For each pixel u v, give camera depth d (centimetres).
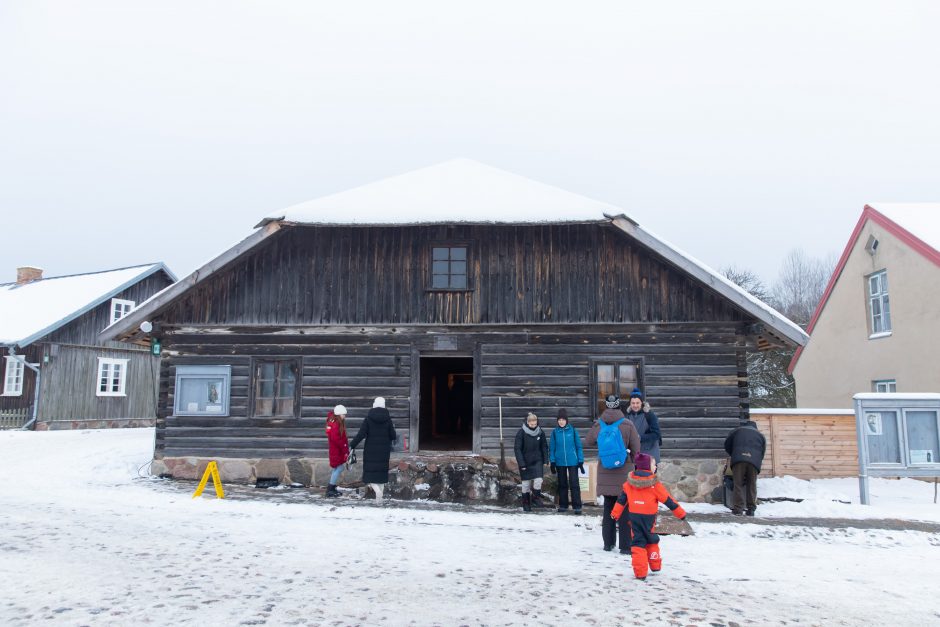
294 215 1295
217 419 1352
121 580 602
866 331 2011
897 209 1975
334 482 1203
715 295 1348
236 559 697
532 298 1358
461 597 591
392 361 1355
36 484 1218
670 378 1330
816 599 632
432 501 1206
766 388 3269
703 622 546
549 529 970
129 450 1659
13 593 554
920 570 779
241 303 1382
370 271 1384
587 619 541
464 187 1441
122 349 2867
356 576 648
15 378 2544
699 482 1295
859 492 1309
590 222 1277
